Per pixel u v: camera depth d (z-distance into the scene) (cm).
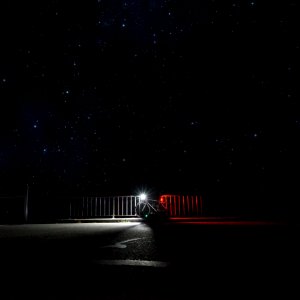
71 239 454
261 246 356
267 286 211
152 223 820
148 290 207
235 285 215
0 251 352
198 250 342
